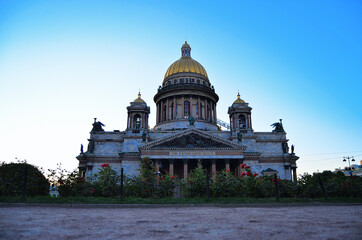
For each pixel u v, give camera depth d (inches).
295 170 3403.1
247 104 3560.5
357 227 500.4
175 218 658.2
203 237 415.8
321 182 1443.2
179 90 4074.8
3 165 1133.1
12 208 810.2
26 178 1037.8
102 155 3235.7
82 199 1066.7
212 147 2903.5
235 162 3016.7
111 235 425.1
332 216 694.5
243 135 3356.3
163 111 4200.3
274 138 3489.2
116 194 1309.1
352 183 1626.5
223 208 997.2
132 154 3100.4
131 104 3447.3
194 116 4010.8
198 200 1184.2
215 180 1439.5
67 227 487.2
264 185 1478.8
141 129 3312.0
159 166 2723.9
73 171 1273.4
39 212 715.4
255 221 600.7
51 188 1221.7
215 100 4426.7
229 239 400.5
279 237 411.5
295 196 1531.7
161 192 1362.0
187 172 2859.3
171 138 2938.0
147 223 565.0
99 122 3501.5
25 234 407.8
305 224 546.9
